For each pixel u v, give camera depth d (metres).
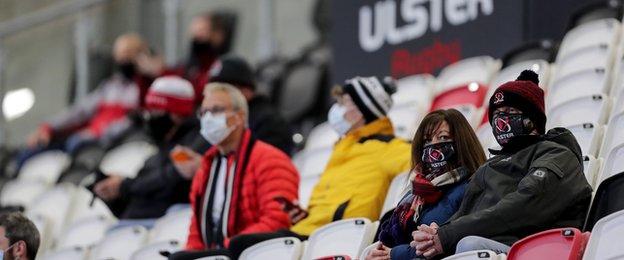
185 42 32.50
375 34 26.67
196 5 32.50
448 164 15.37
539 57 22.06
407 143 18.28
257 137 21.38
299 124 29.31
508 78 21.06
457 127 15.39
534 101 14.88
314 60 30.27
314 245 17.09
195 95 28.95
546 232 13.77
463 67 22.97
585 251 13.45
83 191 26.59
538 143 14.79
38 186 29.73
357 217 17.95
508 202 14.29
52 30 33.81
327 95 29.53
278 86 29.98
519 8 24.12
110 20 33.41
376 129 18.58
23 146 33.56
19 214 16.81
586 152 16.97
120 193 22.31
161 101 22.42
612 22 21.00
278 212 18.53
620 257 13.26
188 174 20.98
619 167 15.35
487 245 14.16
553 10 23.92
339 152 18.66
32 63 33.84
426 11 25.69
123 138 30.25
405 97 23.58
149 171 22.45
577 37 21.34
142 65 30.66
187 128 22.44
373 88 18.59
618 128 16.70
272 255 17.28
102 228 24.00
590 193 14.55
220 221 19.08
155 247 19.95
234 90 19.34
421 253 14.59
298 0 31.41
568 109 18.41
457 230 14.41
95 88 33.12
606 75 19.39
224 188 19.14
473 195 14.91
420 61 25.77
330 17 30.62
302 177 22.20
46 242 25.05
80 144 30.89
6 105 33.47
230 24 31.81
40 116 33.69
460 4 25.09
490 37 24.56
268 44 31.58
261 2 31.78
